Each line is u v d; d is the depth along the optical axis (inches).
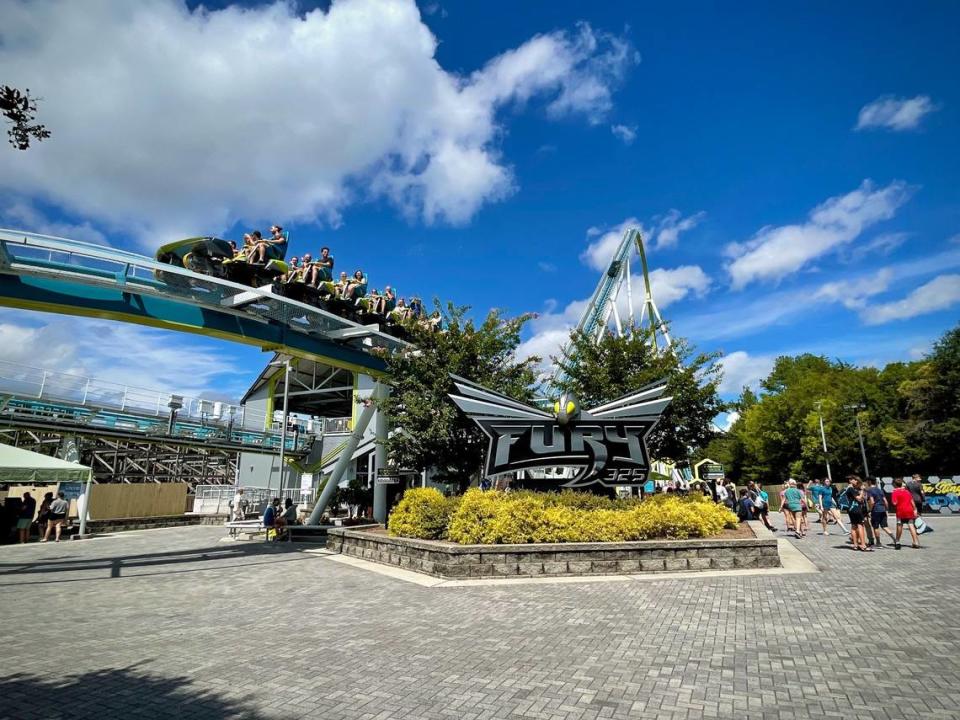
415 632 309.1
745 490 1074.7
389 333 1032.2
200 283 751.7
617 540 503.2
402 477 1121.4
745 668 235.5
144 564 608.4
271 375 1632.6
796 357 3216.0
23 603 405.7
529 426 605.6
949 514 1163.9
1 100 186.1
